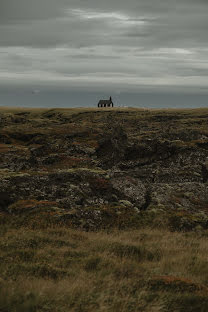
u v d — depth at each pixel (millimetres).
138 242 21953
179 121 145375
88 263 16703
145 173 46062
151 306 11773
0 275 14297
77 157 58656
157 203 32969
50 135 88938
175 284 13680
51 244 20156
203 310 11648
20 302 11414
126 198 33562
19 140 89375
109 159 57594
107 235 23516
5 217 26547
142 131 105562
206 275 15859
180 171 48000
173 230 27391
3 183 33000
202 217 30984
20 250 17953
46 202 30000
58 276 14828
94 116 181000
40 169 48094
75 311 11203
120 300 11992
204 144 64688
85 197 32156
